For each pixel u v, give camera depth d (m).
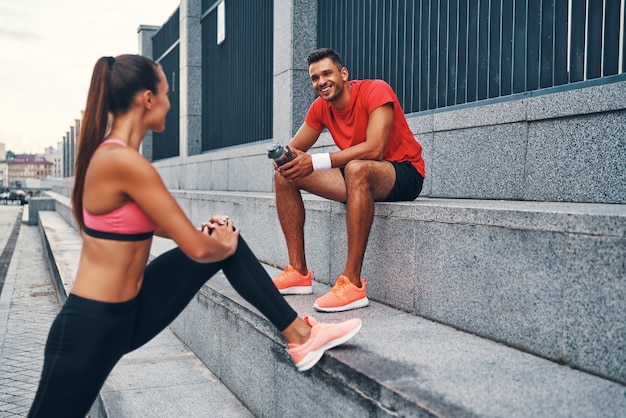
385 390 1.92
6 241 17.53
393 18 5.43
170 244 6.85
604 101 3.19
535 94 3.91
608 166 3.21
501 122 3.87
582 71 3.64
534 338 2.28
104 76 2.03
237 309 3.23
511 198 3.83
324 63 3.29
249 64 8.69
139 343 2.19
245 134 8.90
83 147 2.02
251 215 5.34
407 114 5.12
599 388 1.90
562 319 2.16
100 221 1.98
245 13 8.80
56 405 1.99
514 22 4.12
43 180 83.56
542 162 3.61
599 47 3.53
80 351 1.96
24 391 4.50
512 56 4.14
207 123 10.95
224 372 3.51
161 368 3.88
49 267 11.12
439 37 4.84
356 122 3.36
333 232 3.75
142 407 3.15
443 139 4.41
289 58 6.71
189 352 4.31
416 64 5.11
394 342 2.46
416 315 2.95
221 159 9.17
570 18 3.72
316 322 2.39
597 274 2.02
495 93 4.29
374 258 3.29
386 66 5.53
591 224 2.03
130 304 2.05
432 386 1.91
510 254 2.38
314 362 2.31
